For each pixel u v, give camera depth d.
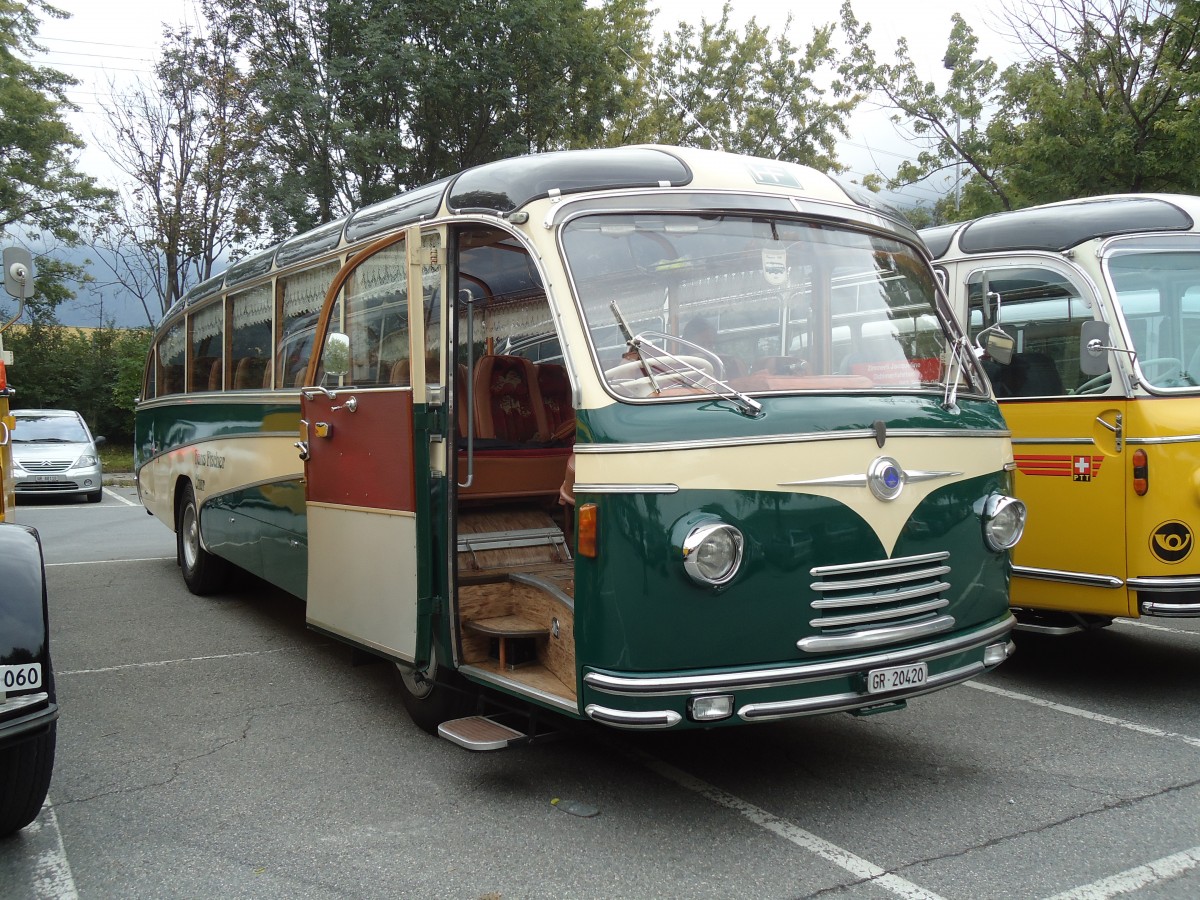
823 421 4.22
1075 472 6.05
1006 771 4.86
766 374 4.54
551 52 21.22
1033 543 6.28
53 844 4.15
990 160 16.61
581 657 4.07
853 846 4.04
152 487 11.04
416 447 4.95
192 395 9.29
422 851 4.05
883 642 4.18
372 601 5.38
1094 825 4.22
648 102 26.48
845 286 4.96
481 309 6.72
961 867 3.85
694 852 4.00
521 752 5.20
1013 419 6.41
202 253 24.19
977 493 4.62
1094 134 13.07
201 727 5.65
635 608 3.92
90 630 8.07
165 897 3.70
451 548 4.85
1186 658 7.00
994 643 4.66
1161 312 6.04
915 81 18.25
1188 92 12.37
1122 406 5.82
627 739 5.39
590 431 4.07
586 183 4.57
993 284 6.74
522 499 5.83
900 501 4.30
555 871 3.86
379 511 5.29
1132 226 6.17
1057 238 6.34
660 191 4.68
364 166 20.22
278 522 7.07
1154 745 5.21
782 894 3.65
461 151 22.03
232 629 8.09
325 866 3.93
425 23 20.81
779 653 4.04
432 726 5.41
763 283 4.75
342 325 5.94
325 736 5.48
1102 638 7.63
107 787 4.77
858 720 5.68
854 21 18.47
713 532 3.88
